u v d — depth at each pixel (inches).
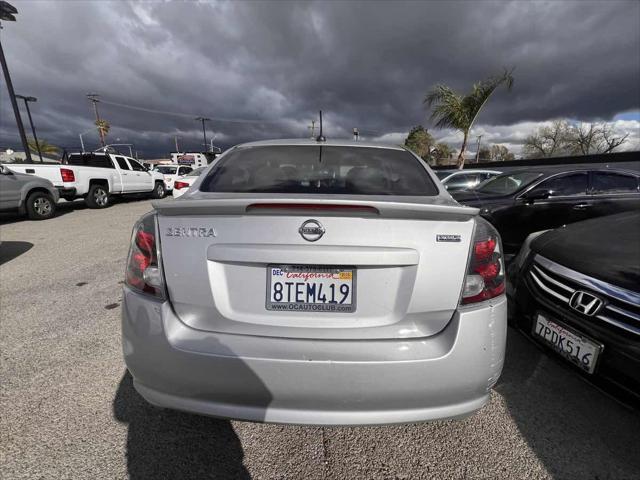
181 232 54.2
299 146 86.9
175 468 62.4
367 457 64.9
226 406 53.9
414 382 51.7
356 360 51.3
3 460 63.4
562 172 193.5
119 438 68.6
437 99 556.4
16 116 507.5
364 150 86.4
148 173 547.2
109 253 212.2
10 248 227.1
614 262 72.7
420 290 52.9
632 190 198.4
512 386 83.7
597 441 68.1
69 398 79.4
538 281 83.7
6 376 87.4
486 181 236.7
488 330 54.4
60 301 136.1
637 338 61.8
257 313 54.1
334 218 52.3
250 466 63.0
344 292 53.6
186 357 52.4
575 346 70.9
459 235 54.1
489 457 64.7
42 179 352.8
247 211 52.5
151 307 54.6
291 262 52.5
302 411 53.0
